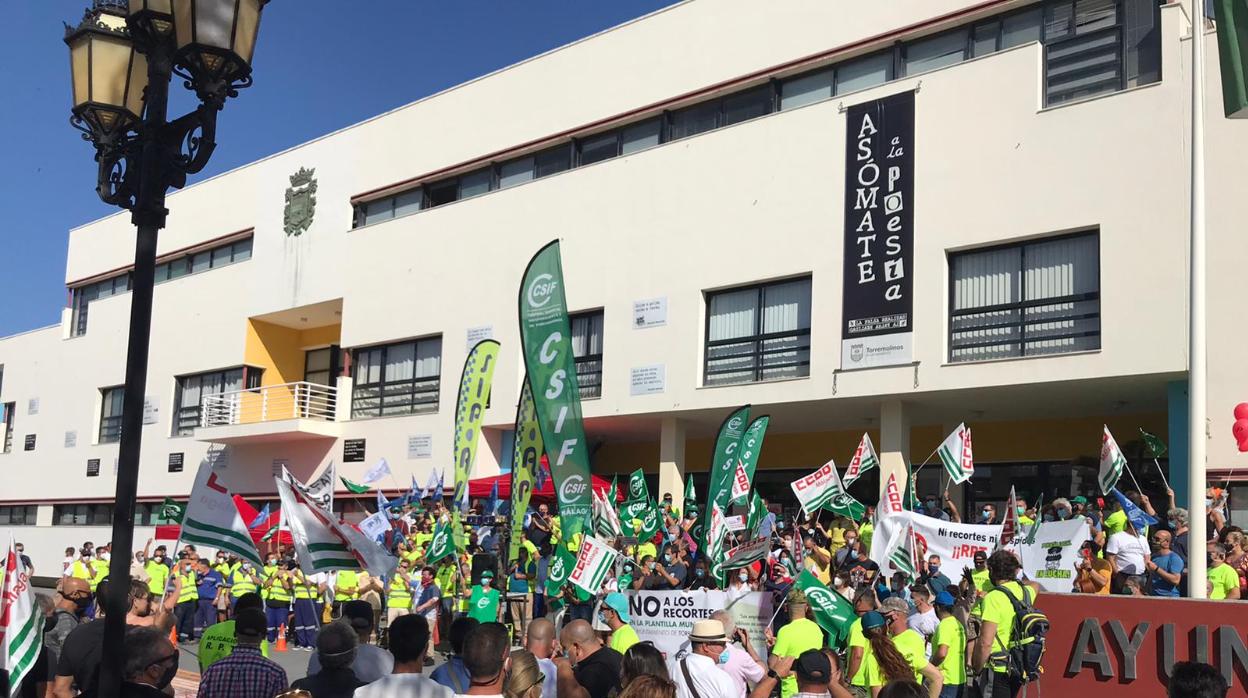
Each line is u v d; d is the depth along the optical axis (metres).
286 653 19.81
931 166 20.00
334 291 31.47
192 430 35.75
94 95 6.82
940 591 12.72
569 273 25.50
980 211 19.30
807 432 25.25
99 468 38.72
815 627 8.74
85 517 39.19
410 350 29.48
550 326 11.55
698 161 23.53
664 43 24.97
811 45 22.39
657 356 23.53
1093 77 18.69
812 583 10.36
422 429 28.25
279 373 35.31
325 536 8.16
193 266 37.44
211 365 35.25
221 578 21.84
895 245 20.25
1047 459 21.66
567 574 11.39
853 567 14.84
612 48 25.97
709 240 23.08
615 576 15.37
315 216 32.62
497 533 19.52
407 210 30.53
